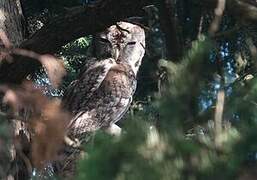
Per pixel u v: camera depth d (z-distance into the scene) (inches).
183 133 109.7
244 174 103.0
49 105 156.6
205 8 283.1
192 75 114.0
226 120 113.3
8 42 367.6
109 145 106.2
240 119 111.3
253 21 241.6
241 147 104.3
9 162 326.0
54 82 187.8
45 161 155.9
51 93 186.9
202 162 104.3
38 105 160.4
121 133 110.7
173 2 271.7
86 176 104.4
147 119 118.0
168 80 115.0
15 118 165.9
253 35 242.8
